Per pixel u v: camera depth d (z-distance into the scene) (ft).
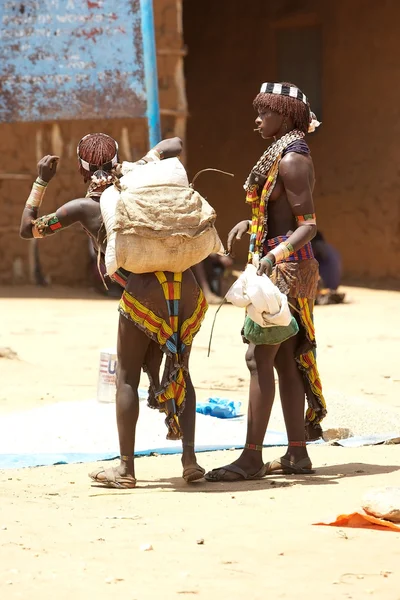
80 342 108.27
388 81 204.33
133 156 165.78
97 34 154.51
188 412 46.44
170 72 167.02
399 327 125.70
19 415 62.23
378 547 34.22
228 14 233.96
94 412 61.62
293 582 30.32
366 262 209.56
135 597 28.99
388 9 203.21
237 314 140.15
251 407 47.75
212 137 238.48
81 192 170.09
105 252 45.98
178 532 36.40
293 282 47.29
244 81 231.30
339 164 215.10
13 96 157.99
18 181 172.24
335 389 79.25
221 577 30.83
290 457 48.88
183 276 45.88
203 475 46.52
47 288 171.63
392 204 204.54
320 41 219.20
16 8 156.87
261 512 39.83
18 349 102.06
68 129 169.27
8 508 40.60
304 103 48.39
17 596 29.04
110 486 45.60
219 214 237.86
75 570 31.55
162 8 166.30
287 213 47.98
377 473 48.29
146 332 45.09
